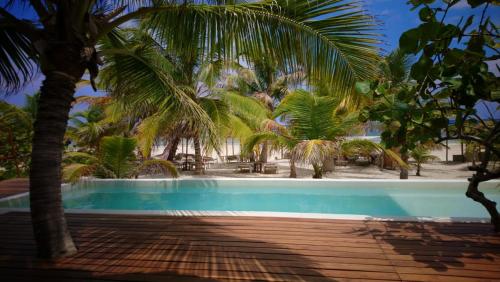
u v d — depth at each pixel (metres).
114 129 13.40
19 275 2.52
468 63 2.11
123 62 3.99
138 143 9.49
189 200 7.45
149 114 11.07
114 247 3.08
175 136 11.52
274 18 3.14
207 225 3.73
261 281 2.39
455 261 2.68
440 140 2.86
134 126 12.88
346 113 10.02
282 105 9.21
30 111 12.16
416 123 2.78
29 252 2.96
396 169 13.77
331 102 8.48
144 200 7.50
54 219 2.83
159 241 3.22
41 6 2.83
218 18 3.22
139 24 3.76
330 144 7.70
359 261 2.71
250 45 3.26
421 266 2.60
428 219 3.77
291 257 2.80
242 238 3.28
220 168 15.43
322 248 2.99
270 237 3.30
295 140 8.87
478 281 2.35
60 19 2.60
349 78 3.31
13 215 4.26
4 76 3.36
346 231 3.45
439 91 2.54
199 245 3.10
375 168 14.48
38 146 2.76
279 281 2.39
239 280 2.41
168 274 2.51
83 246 3.11
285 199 7.38
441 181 6.72
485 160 3.12
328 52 3.23
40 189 2.77
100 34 2.92
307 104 8.63
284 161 19.14
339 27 3.05
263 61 3.41
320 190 7.23
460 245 3.00
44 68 2.71
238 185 7.73
